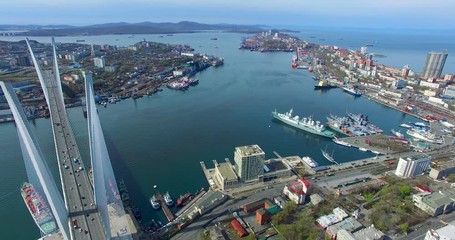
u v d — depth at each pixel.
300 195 195.88
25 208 191.38
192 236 169.00
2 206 193.00
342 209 189.75
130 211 191.12
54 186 142.25
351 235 156.88
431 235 155.38
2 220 180.25
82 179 189.62
